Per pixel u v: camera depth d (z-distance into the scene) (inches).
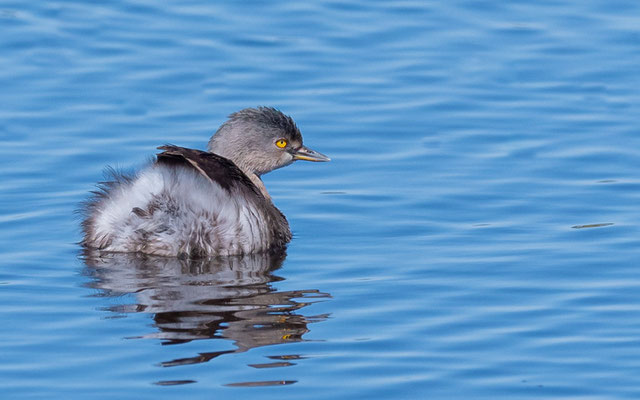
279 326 489.1
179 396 423.8
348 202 671.1
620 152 730.8
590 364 457.1
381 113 796.0
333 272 564.7
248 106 802.8
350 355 461.4
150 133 758.5
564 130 765.9
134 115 784.9
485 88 832.9
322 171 721.6
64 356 456.4
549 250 589.3
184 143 745.6
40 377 438.9
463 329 489.4
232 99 812.6
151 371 443.2
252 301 520.4
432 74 854.5
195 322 492.7
